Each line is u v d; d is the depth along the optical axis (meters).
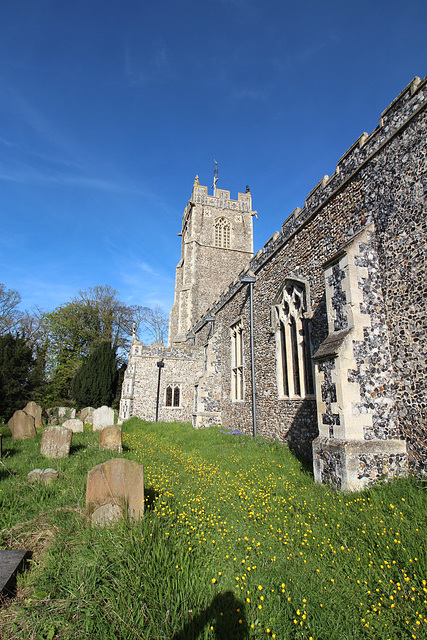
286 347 9.68
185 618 2.60
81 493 5.19
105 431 9.52
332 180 7.90
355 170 7.11
